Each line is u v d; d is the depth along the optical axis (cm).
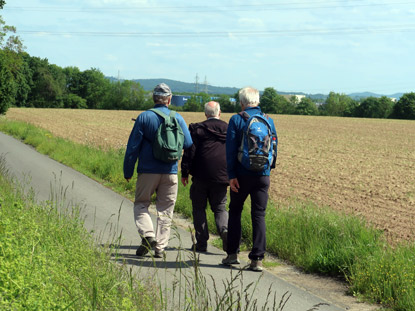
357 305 504
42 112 9694
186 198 987
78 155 1731
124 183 1200
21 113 8719
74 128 5216
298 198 1446
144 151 614
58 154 1811
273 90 17000
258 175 583
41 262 366
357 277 558
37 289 320
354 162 2830
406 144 4594
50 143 2081
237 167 588
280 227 748
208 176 671
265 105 16900
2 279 309
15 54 7731
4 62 5025
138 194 628
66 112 10238
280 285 540
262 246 591
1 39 7588
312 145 4191
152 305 357
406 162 2930
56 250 434
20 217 453
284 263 671
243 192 590
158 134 607
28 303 287
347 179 2052
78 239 491
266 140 575
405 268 545
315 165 2581
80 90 16212
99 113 10225
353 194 1644
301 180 1955
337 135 5844
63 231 518
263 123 583
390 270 543
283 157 3025
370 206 1420
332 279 605
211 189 680
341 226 741
